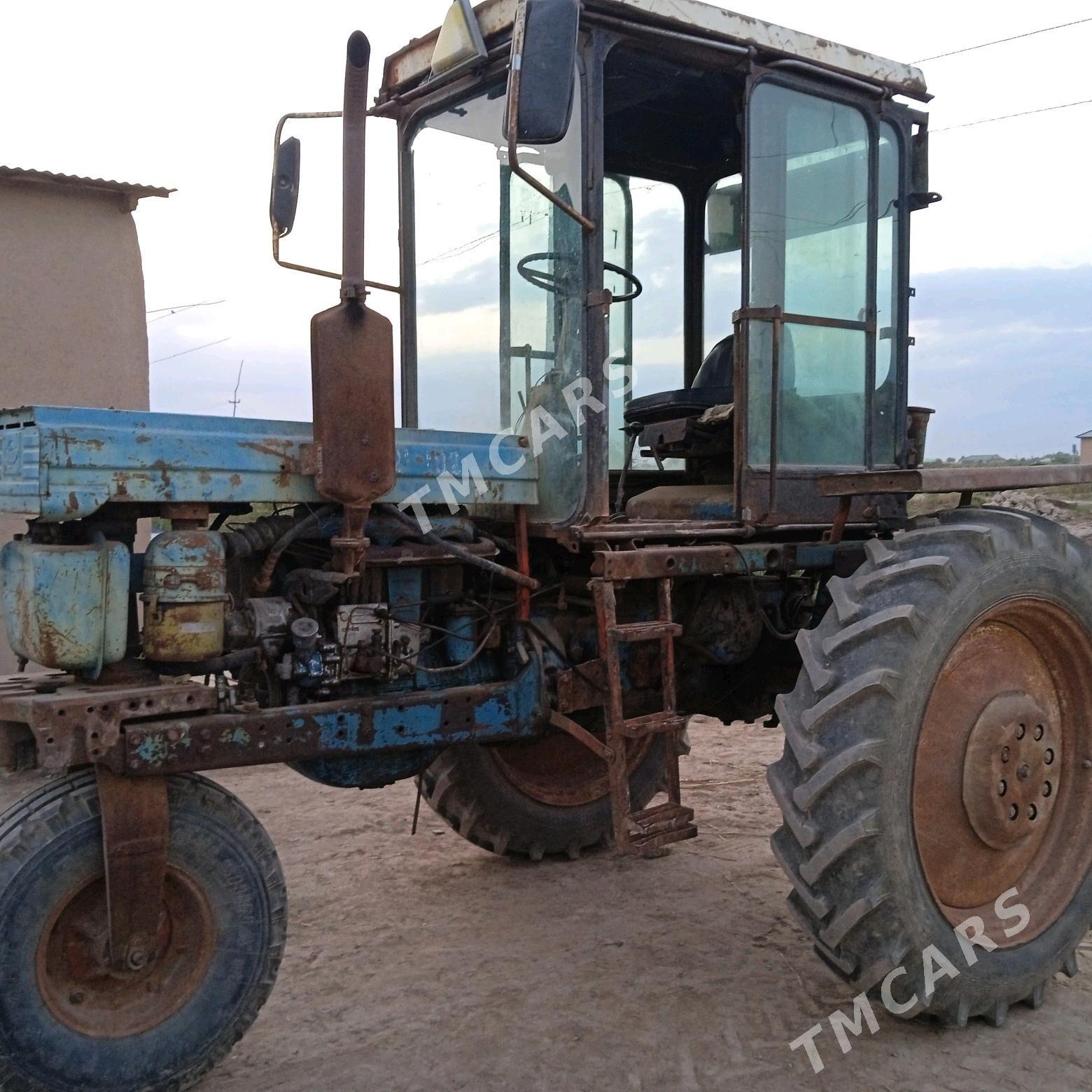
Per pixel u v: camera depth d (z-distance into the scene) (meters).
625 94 4.23
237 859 2.81
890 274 4.14
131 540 2.89
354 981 3.49
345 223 2.84
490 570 3.40
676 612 3.93
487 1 3.51
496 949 3.72
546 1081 2.86
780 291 3.75
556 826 4.59
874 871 2.92
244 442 2.92
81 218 7.06
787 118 3.76
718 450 4.12
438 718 3.24
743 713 4.41
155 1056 2.68
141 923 2.66
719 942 3.75
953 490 3.33
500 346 3.73
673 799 3.43
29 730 2.78
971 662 3.38
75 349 7.07
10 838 2.59
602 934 3.84
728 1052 2.99
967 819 3.28
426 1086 2.84
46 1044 2.55
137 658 2.88
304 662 2.98
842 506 3.53
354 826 5.17
